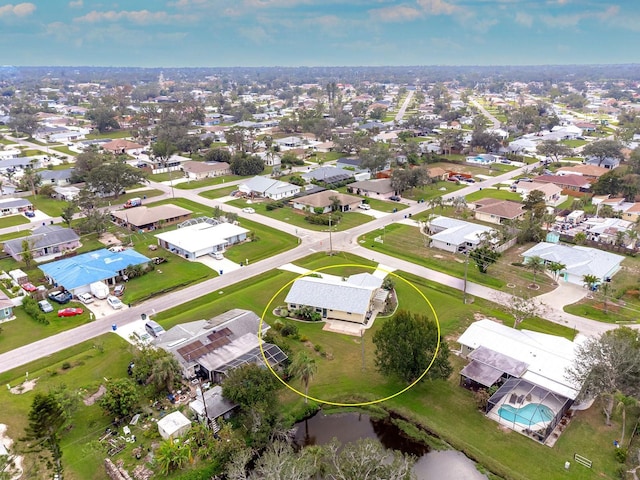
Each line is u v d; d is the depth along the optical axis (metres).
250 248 102.56
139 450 48.09
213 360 59.22
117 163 144.50
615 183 132.75
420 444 50.19
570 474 45.16
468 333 64.69
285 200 136.00
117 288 81.38
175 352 59.66
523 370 56.66
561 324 71.12
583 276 82.94
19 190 147.62
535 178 155.25
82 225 108.00
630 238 99.75
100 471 46.03
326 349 65.69
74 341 67.19
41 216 124.69
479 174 170.88
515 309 70.12
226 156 180.38
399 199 138.38
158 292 82.06
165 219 116.25
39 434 45.22
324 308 73.31
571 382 54.16
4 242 99.44
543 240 105.06
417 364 54.84
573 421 52.06
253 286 84.12
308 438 51.28
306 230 113.62
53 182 153.50
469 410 54.06
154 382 55.59
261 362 59.16
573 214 117.88
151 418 52.78
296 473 40.16
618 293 79.62
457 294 81.12
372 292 76.25
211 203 136.38
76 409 51.72
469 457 48.09
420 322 56.47
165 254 99.44
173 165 182.38
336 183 152.50
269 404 51.25
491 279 86.56
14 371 60.47
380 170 166.00
